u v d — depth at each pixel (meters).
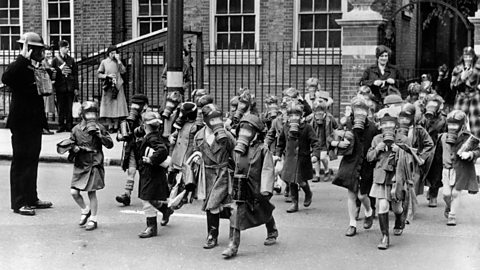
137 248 7.30
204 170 7.16
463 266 6.64
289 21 17.11
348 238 7.72
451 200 8.43
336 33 16.81
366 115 7.85
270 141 9.45
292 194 9.12
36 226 8.27
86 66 17.77
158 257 6.96
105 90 15.51
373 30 14.12
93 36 19.16
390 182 7.25
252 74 17.66
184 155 8.62
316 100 11.09
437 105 9.70
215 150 7.10
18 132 8.92
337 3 16.78
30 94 8.98
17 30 20.08
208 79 17.09
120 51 17.41
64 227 8.23
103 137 8.09
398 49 16.64
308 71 17.05
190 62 16.12
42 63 9.30
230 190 7.10
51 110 17.33
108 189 10.67
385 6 15.59
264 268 6.57
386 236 7.29
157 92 17.19
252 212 6.93
